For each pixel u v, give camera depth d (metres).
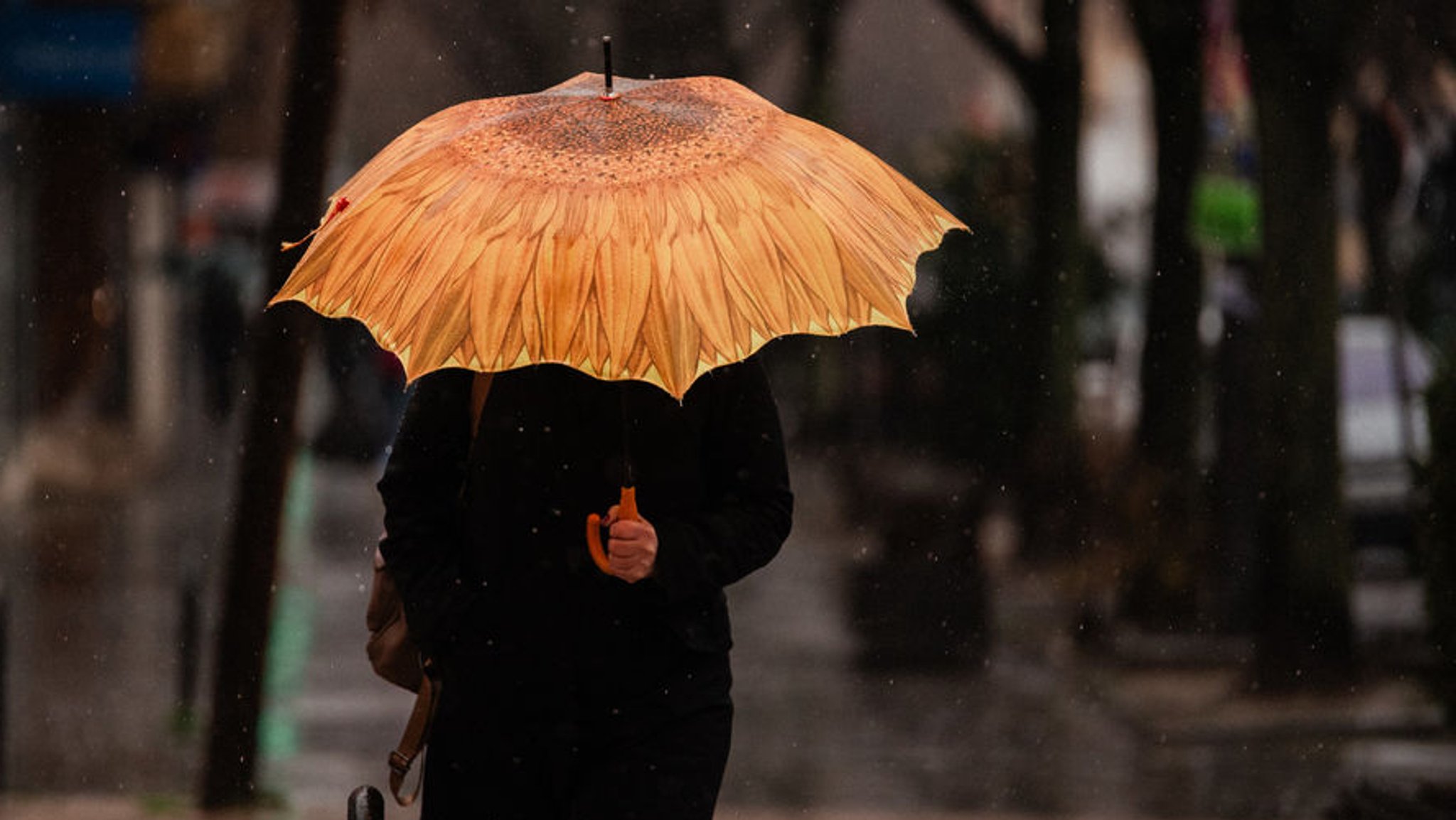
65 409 59.66
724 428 8.97
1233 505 31.80
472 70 63.66
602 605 8.80
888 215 8.62
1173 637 31.50
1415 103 38.66
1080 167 41.09
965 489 31.44
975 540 30.64
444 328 8.05
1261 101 29.09
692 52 60.94
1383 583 37.25
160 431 61.31
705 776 8.80
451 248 8.23
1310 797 21.11
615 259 8.12
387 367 64.38
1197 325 33.88
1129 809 20.58
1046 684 28.20
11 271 56.19
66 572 35.75
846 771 22.48
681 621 8.84
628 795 8.73
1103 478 39.12
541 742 8.86
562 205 8.27
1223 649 30.06
